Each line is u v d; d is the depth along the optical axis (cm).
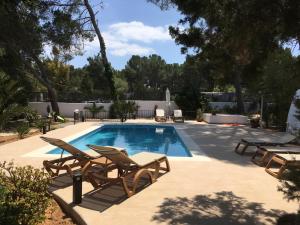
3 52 2142
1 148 1280
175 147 1614
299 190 492
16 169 559
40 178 558
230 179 852
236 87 2812
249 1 489
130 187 754
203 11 617
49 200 539
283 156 927
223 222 577
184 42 1522
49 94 2625
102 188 747
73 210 624
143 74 7150
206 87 4691
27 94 2383
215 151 1268
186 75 4703
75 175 651
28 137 1602
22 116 2297
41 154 1162
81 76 4722
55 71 3575
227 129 2038
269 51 569
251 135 1759
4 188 472
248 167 993
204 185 796
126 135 2006
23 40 2258
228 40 578
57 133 1800
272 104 2241
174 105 2956
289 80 583
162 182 813
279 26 496
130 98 3281
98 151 787
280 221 571
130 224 564
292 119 1503
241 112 2809
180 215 605
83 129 1977
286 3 464
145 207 643
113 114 2781
